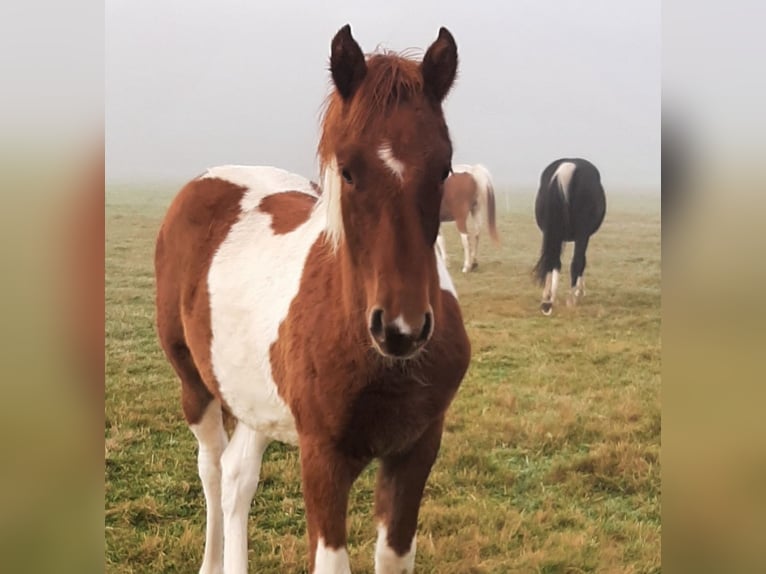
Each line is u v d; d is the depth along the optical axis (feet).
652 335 16.06
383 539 8.38
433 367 7.73
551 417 14.61
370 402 7.63
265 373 8.84
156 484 13.41
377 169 6.60
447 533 12.89
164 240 11.08
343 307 7.52
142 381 14.61
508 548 12.67
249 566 12.03
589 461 13.97
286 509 13.14
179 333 10.82
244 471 10.59
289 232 9.41
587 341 16.08
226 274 9.73
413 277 6.58
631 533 12.87
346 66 7.02
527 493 13.57
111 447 13.79
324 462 7.91
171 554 12.37
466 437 14.39
